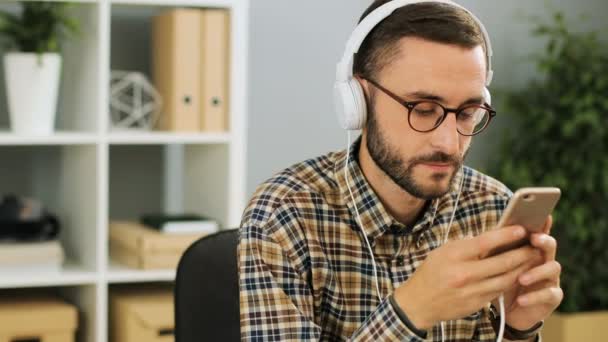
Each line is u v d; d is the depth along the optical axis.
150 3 2.67
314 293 1.34
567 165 3.57
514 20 3.71
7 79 2.67
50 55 2.66
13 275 2.60
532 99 3.69
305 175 1.40
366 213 1.35
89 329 2.71
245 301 1.28
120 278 2.66
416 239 1.39
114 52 3.04
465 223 1.46
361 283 1.35
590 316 3.53
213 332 1.55
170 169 3.17
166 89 2.80
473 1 3.64
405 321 1.12
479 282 1.10
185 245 2.71
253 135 3.34
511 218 1.10
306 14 3.38
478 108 1.20
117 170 3.11
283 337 1.26
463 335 1.40
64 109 2.94
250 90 3.32
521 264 1.12
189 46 2.75
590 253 3.65
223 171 2.81
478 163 3.72
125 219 3.12
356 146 1.40
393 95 1.20
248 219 1.33
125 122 2.95
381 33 1.23
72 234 2.90
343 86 1.27
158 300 2.72
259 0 3.31
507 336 1.30
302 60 3.39
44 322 2.59
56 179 3.03
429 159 1.19
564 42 3.72
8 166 2.97
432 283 1.11
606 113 3.53
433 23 1.19
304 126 3.41
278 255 1.30
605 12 3.87
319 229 1.35
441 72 1.17
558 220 3.53
